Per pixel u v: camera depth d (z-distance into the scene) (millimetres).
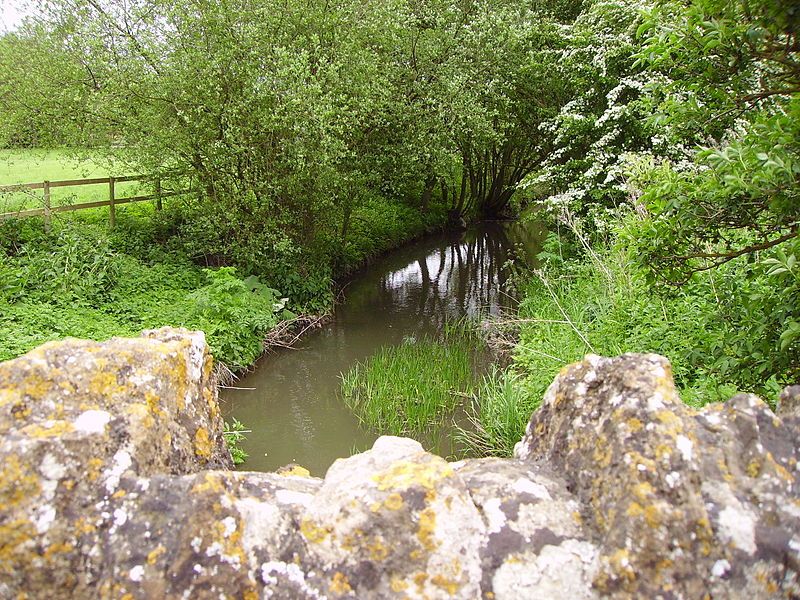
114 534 1875
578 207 10719
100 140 11562
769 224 3451
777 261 2932
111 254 9812
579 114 11492
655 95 4160
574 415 2332
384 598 1863
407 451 2305
